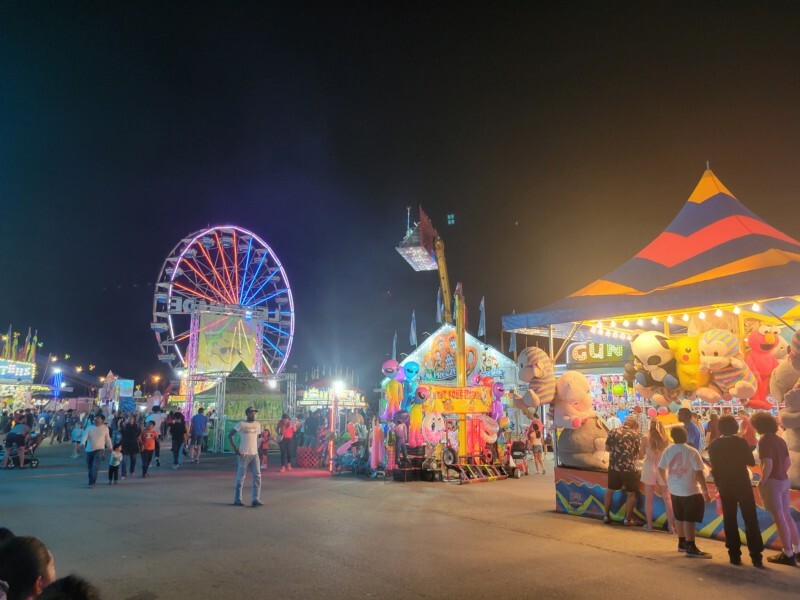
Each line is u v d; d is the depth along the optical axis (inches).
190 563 238.1
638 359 428.5
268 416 927.0
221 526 313.7
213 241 1398.9
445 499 416.2
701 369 382.9
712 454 260.5
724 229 414.3
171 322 1298.0
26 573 85.2
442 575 223.1
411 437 533.6
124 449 553.3
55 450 898.7
